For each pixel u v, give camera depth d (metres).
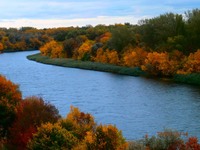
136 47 111.56
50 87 78.38
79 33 175.25
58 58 142.25
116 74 100.81
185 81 82.31
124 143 27.20
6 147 34.66
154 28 109.19
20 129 35.78
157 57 92.00
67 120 34.19
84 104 60.00
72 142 30.72
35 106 37.62
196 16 101.81
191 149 24.70
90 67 114.50
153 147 25.00
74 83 83.94
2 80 42.19
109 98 64.81
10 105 39.44
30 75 99.19
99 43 131.38
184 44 97.00
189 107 55.72
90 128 33.81
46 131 31.39
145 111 54.16
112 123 47.91
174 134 25.61
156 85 78.69
